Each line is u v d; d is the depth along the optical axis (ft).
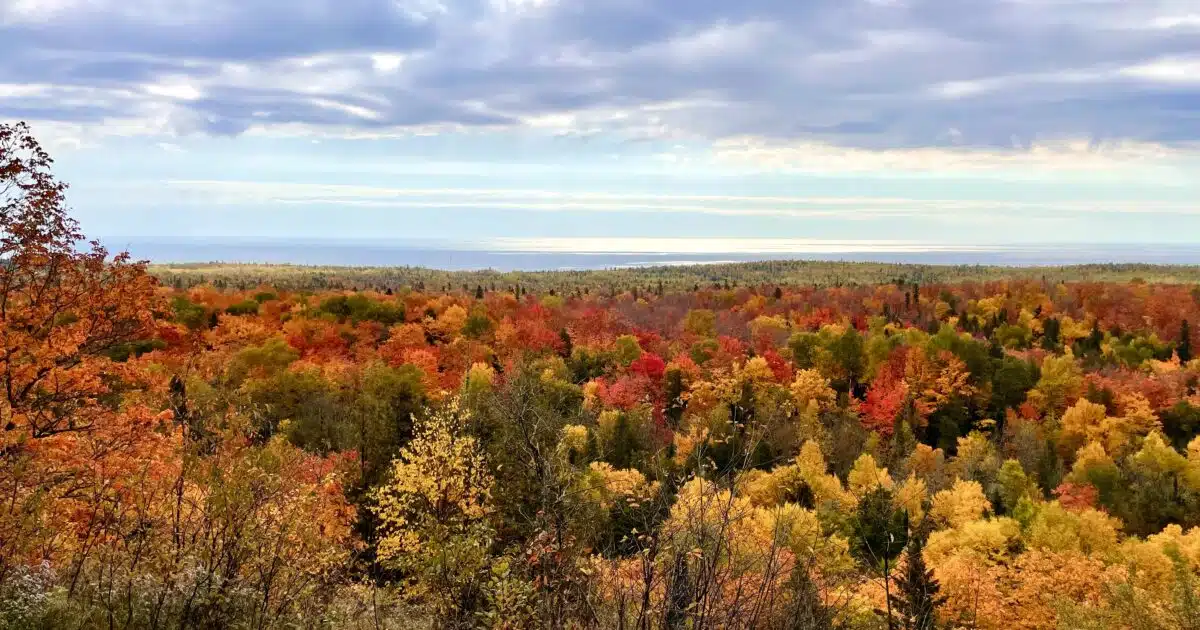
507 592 29.17
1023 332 326.65
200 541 30.12
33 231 48.52
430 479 56.75
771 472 137.90
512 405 37.52
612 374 231.50
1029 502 133.80
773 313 391.86
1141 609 70.59
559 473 32.22
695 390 202.49
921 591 47.67
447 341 265.75
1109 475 160.15
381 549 56.18
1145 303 371.56
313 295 306.35
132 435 46.39
